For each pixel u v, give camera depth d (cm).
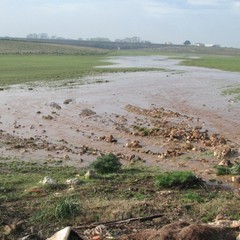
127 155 1888
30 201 1294
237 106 3125
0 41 13950
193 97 3609
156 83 4634
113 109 3036
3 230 1088
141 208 1230
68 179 1497
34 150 1972
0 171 1623
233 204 1279
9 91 3834
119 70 6153
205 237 948
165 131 2300
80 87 4178
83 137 2233
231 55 13875
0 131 2345
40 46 14125
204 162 1788
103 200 1293
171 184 1440
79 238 965
